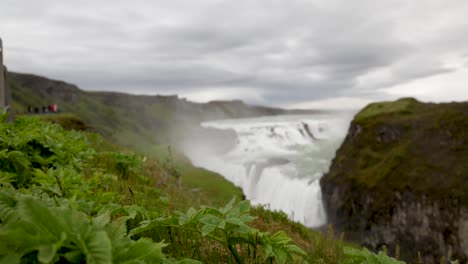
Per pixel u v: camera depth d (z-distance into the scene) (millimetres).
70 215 1635
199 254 3242
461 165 31625
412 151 36781
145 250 1752
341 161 43500
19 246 1401
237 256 2857
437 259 29047
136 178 8523
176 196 7094
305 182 42812
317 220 40219
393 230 32656
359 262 2809
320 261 3895
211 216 2654
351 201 37438
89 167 6258
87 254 1399
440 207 30031
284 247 2779
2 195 2186
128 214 3240
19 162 4188
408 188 32906
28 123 7254
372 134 43438
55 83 195375
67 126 22234
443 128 36719
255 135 74938
